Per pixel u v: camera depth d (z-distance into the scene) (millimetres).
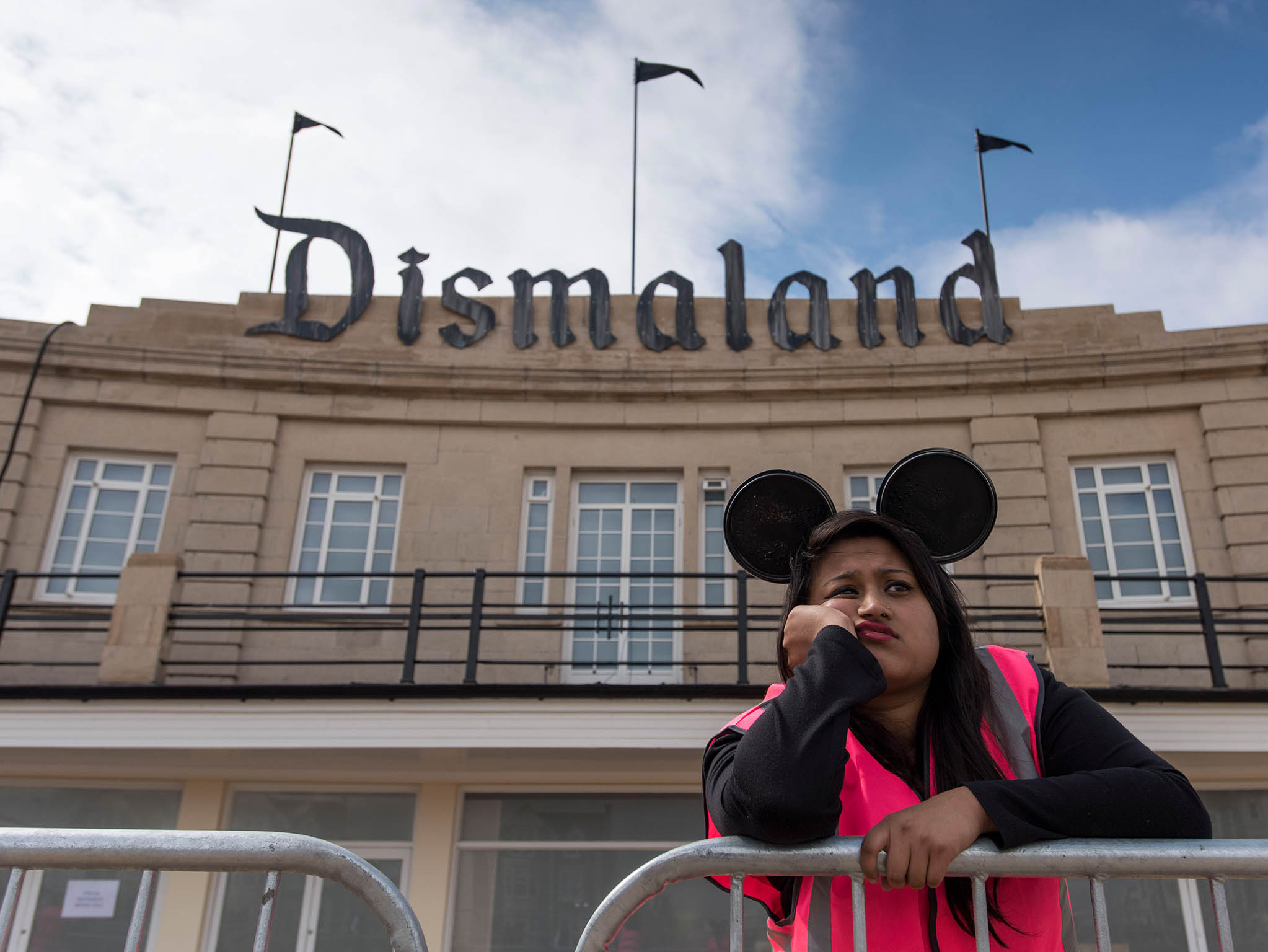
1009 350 12023
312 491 11852
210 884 9086
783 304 12469
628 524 11883
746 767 1386
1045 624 8969
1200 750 8172
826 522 1826
